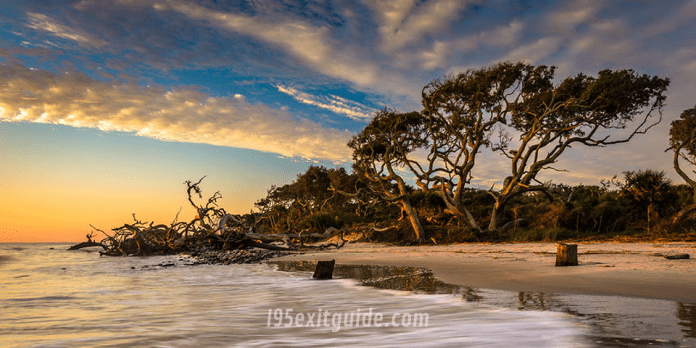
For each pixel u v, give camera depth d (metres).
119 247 28.23
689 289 6.86
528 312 5.56
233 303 7.58
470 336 4.44
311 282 10.66
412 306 6.54
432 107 31.64
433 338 4.46
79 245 35.69
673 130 37.94
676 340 3.91
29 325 5.75
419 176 32.22
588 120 28.61
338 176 55.34
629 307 5.64
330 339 4.66
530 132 29.23
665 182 24.91
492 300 6.66
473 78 29.80
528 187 29.14
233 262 19.91
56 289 10.36
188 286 10.65
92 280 12.71
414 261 15.28
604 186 37.03
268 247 27.59
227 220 28.38
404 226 30.03
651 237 21.38
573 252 10.82
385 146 34.72
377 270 12.91
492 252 17.58
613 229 26.14
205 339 4.73
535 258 13.74
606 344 3.83
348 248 27.47
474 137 30.95
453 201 29.69
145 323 5.80
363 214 45.66
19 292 9.83
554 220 27.27
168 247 27.91
